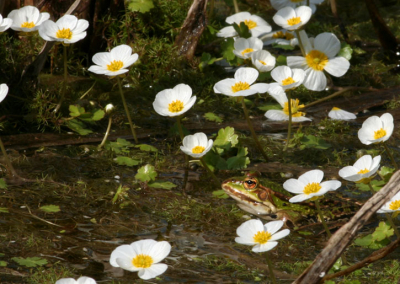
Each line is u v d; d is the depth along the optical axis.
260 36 8.41
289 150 6.01
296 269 3.85
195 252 4.02
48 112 6.04
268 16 9.56
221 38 8.23
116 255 3.08
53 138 5.83
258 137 6.29
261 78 7.25
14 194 4.72
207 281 3.61
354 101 7.25
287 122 6.73
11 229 4.15
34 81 6.23
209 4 9.63
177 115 4.90
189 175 5.41
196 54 8.12
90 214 4.51
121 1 7.61
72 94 6.56
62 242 4.02
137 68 7.34
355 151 6.04
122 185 5.07
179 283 3.56
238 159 5.57
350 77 7.93
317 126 6.64
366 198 5.04
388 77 8.05
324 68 6.50
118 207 4.67
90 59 7.46
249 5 9.84
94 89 6.95
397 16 10.01
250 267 3.84
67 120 6.10
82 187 4.96
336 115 6.54
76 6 5.93
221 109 6.96
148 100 6.96
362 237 4.36
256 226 3.35
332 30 9.23
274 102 7.27
